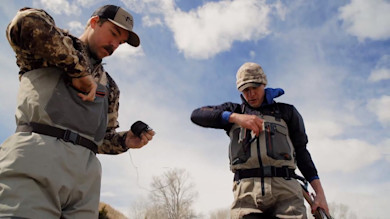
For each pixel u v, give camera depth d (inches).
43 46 61.1
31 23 59.7
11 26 61.6
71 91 70.8
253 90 112.4
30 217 58.3
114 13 81.8
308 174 112.4
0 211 56.4
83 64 66.9
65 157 66.6
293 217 97.9
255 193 103.6
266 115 111.5
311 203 109.5
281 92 115.7
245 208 105.3
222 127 120.1
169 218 863.1
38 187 61.5
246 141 108.4
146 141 95.0
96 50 81.7
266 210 104.5
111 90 91.4
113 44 83.0
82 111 72.4
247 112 116.3
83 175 70.5
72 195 68.9
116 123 97.7
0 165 60.7
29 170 60.6
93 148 76.5
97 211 75.6
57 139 66.9
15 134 65.2
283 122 111.0
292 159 106.4
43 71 68.9
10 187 58.7
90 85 70.0
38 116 66.2
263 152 104.1
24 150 61.9
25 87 68.8
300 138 113.5
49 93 67.5
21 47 65.0
